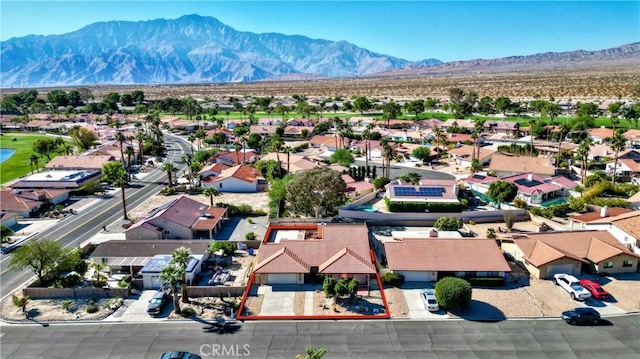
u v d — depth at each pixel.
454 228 81.81
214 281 63.97
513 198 93.88
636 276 64.62
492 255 65.38
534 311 56.16
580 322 52.97
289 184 89.94
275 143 151.75
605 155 134.38
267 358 47.38
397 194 93.00
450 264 64.12
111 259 68.31
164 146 180.38
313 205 88.75
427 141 172.88
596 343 49.44
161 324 54.19
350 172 119.06
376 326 53.34
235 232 84.06
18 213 94.81
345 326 53.44
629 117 193.00
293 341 50.41
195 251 70.38
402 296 60.16
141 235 78.06
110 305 58.25
